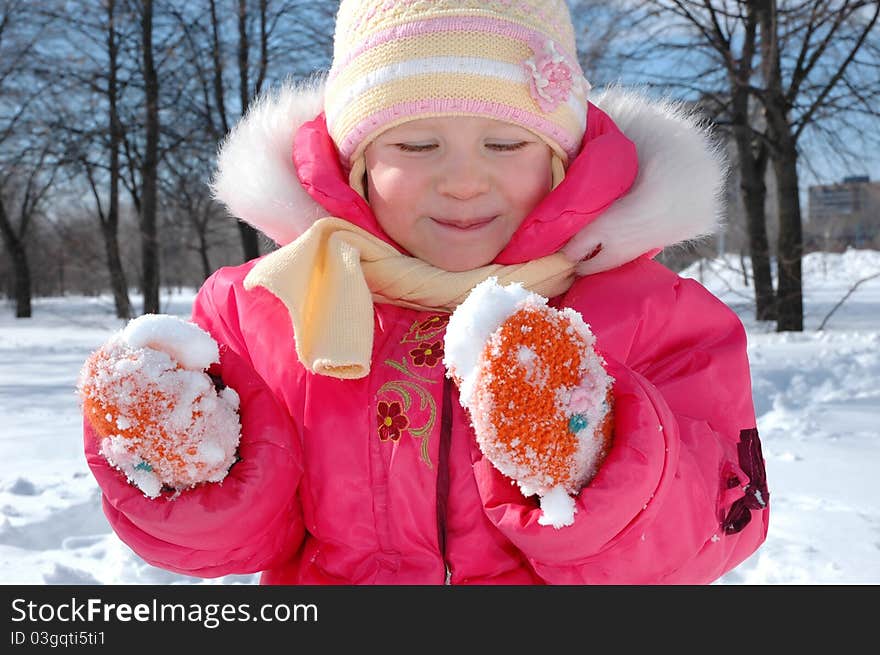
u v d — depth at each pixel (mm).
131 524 1322
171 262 43344
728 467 1370
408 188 1475
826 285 24031
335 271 1486
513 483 1228
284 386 1520
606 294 1516
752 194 14125
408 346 1517
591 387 1096
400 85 1452
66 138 18422
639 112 1756
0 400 7391
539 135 1490
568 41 1604
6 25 18000
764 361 7637
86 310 26500
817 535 3414
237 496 1300
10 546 3543
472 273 1488
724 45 13938
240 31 16375
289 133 1760
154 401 1197
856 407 6012
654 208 1507
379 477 1426
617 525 1162
